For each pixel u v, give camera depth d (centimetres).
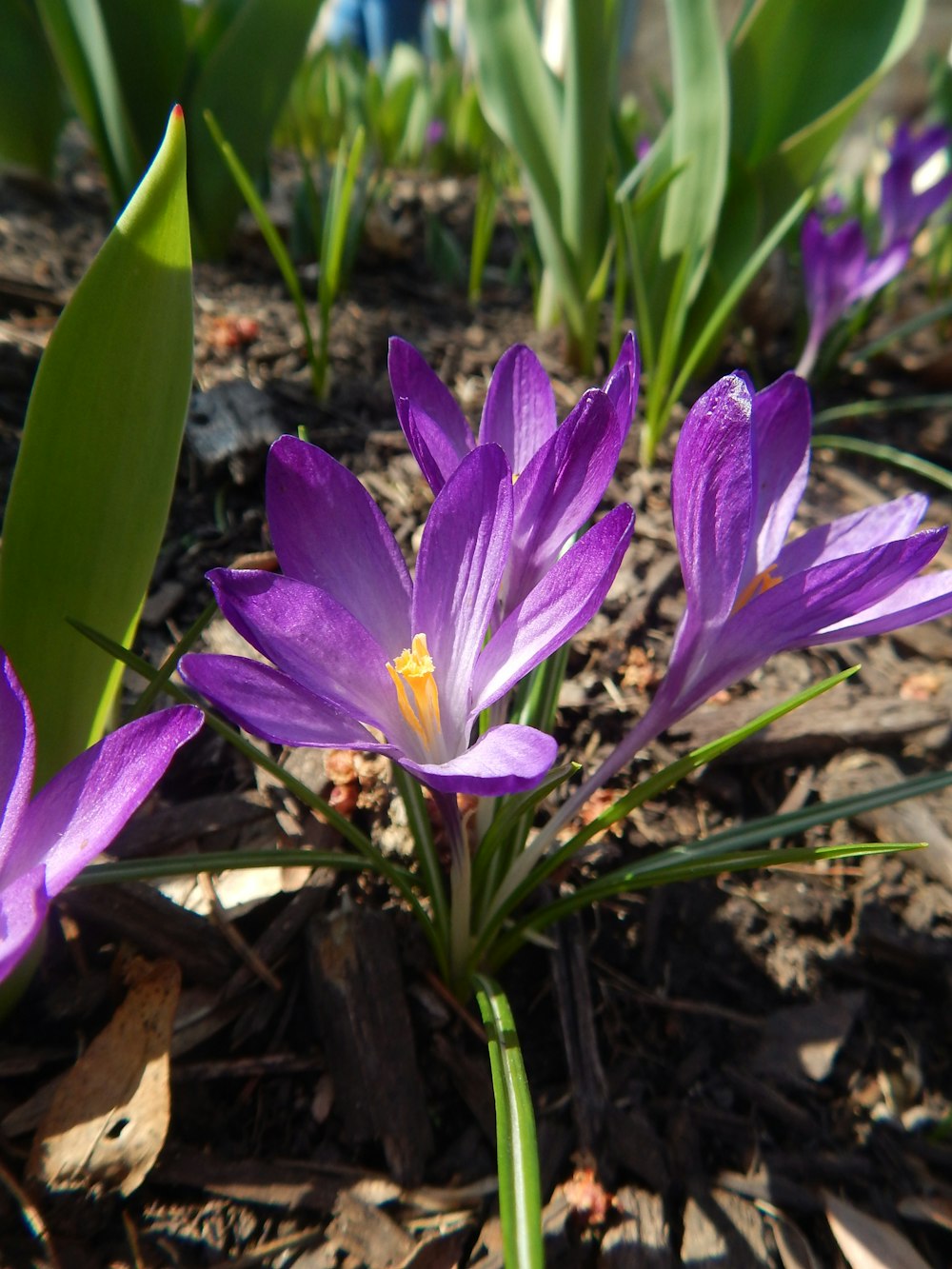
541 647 11
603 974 18
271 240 26
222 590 10
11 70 36
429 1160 15
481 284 43
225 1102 15
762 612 12
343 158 31
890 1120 17
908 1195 16
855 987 18
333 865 15
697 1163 16
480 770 10
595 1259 14
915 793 16
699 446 11
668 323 28
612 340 33
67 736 14
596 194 30
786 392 14
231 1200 14
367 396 30
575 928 18
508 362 14
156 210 12
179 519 24
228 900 17
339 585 12
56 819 10
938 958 19
